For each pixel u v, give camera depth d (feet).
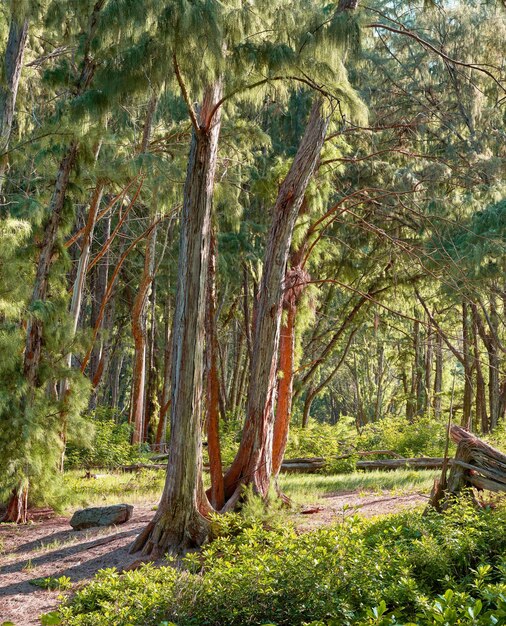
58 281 47.50
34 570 33.30
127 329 113.29
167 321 99.50
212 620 20.70
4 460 43.96
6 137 48.55
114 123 64.28
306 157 38.83
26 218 45.78
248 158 65.62
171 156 64.54
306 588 20.38
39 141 47.11
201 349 34.42
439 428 69.97
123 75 29.94
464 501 27.58
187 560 25.99
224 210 64.08
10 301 44.47
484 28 69.05
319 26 30.86
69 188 47.73
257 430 37.63
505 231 52.37
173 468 33.86
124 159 53.93
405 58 75.41
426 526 25.52
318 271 78.07
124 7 28.91
